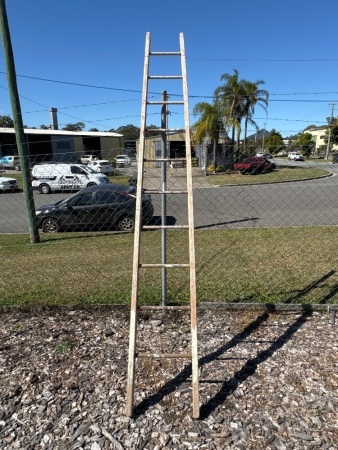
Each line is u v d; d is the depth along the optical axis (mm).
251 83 28312
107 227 9461
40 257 6242
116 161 11867
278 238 7117
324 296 3861
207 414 2174
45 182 19719
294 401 2262
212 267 5109
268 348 2867
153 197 14883
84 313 3500
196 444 1951
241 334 3094
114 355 2797
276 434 2006
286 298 3820
